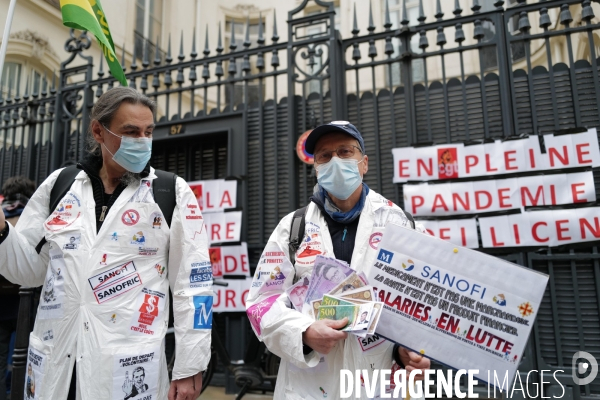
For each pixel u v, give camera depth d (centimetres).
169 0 1009
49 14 774
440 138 378
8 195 365
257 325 157
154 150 492
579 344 316
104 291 155
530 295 144
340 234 168
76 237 161
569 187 325
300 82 409
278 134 427
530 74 350
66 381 150
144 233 165
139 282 161
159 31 998
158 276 166
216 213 425
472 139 369
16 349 251
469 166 351
